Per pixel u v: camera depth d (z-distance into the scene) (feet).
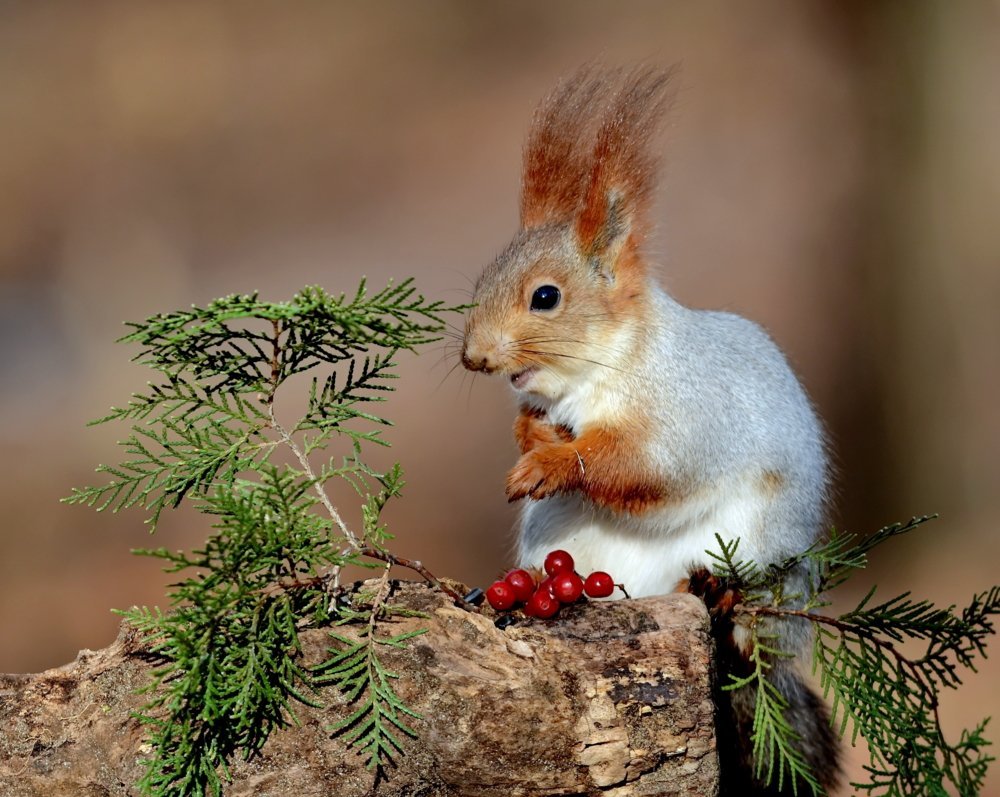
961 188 57.00
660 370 22.90
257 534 15.05
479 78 79.56
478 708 15.47
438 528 50.31
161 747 14.96
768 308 56.13
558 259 23.17
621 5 81.82
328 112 78.64
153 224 68.28
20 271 65.26
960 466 54.39
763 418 23.58
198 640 14.88
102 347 59.82
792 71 67.62
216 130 77.00
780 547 23.06
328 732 15.43
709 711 16.02
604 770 15.76
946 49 57.98
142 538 48.26
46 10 91.50
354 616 15.88
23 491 49.88
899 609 18.12
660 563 23.52
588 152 24.52
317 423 16.75
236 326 53.42
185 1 92.53
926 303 56.18
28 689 16.01
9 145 75.15
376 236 66.44
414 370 58.29
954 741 38.19
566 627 16.46
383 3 88.89
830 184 59.98
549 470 22.18
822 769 23.73
